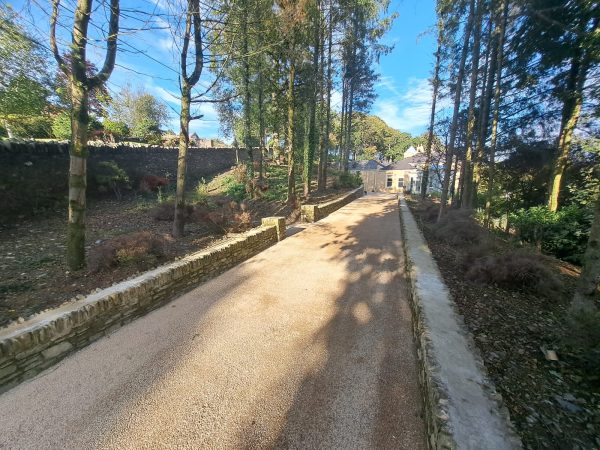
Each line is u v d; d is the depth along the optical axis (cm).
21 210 623
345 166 2112
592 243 256
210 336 304
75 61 344
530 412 182
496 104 760
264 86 1163
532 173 955
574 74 732
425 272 387
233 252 521
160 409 211
